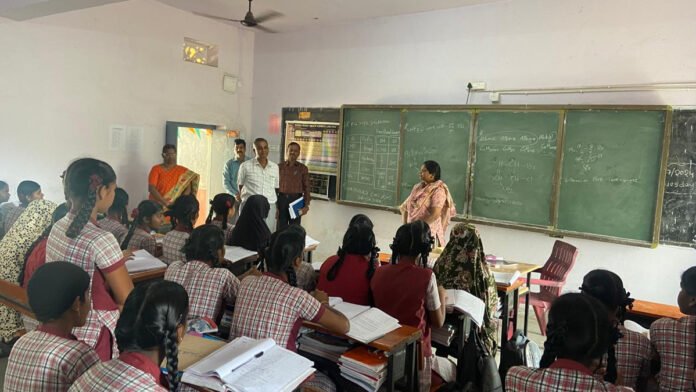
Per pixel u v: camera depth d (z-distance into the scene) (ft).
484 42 16.76
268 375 4.88
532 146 15.67
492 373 8.10
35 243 7.39
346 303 7.22
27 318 6.57
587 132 14.69
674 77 13.56
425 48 18.11
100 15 17.03
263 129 22.94
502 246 16.61
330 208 20.93
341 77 20.36
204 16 20.43
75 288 4.56
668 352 5.79
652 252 14.02
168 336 3.97
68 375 4.28
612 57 14.44
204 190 22.47
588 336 4.36
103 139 17.56
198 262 7.23
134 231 10.45
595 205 14.69
